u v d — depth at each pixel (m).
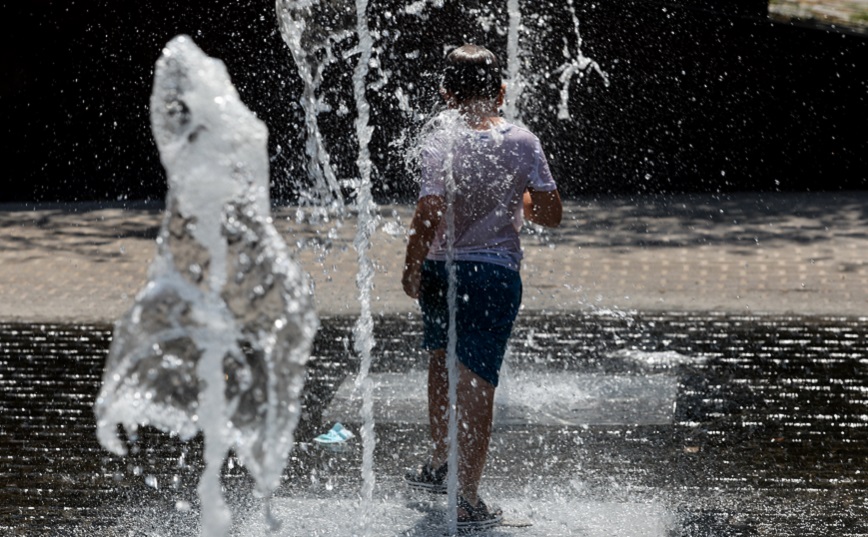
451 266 10.84
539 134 37.53
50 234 29.84
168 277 7.25
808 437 13.78
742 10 40.00
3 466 12.80
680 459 12.99
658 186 37.44
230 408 7.25
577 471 12.60
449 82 10.94
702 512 11.27
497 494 11.83
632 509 11.38
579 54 37.31
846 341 18.86
